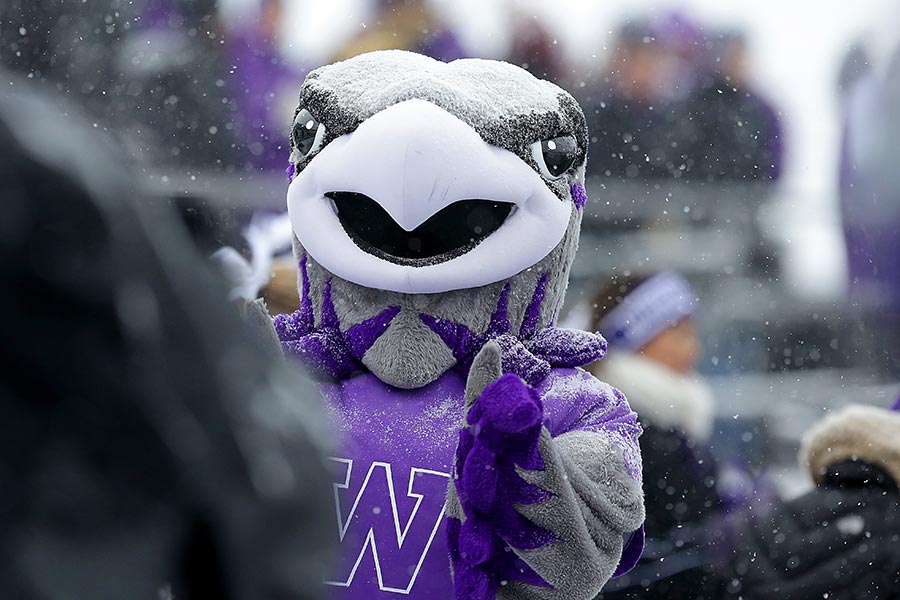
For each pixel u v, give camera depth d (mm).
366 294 5934
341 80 6105
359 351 5918
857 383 13547
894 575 7402
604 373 9336
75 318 2010
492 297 5965
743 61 15648
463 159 5637
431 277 5746
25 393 2006
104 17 12414
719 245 14773
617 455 5664
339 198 5938
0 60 12242
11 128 1991
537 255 5887
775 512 7762
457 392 5980
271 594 2174
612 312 9781
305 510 2188
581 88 15219
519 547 5234
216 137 12789
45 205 1982
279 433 2176
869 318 11367
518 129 5859
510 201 5777
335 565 2309
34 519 2016
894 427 7480
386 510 5688
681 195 15008
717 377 14172
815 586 7496
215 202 9398
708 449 9133
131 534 2076
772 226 15031
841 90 16031
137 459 2062
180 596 2199
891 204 10656
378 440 5777
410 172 5570
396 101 5832
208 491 2119
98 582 2053
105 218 2027
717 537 8227
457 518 5402
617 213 14586
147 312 2062
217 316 2172
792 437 13609
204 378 2123
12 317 1984
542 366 5922
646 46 15336
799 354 14406
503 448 5062
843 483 7590
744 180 15430
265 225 9008
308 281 6148
